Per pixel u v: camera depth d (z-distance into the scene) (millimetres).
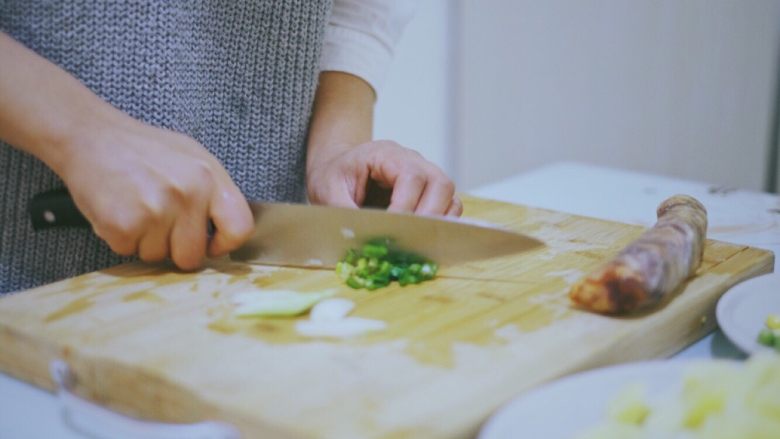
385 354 792
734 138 2734
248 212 985
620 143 2619
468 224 1000
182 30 1079
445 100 2404
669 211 1037
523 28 2395
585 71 2504
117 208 914
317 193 1168
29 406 801
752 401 627
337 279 998
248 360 776
